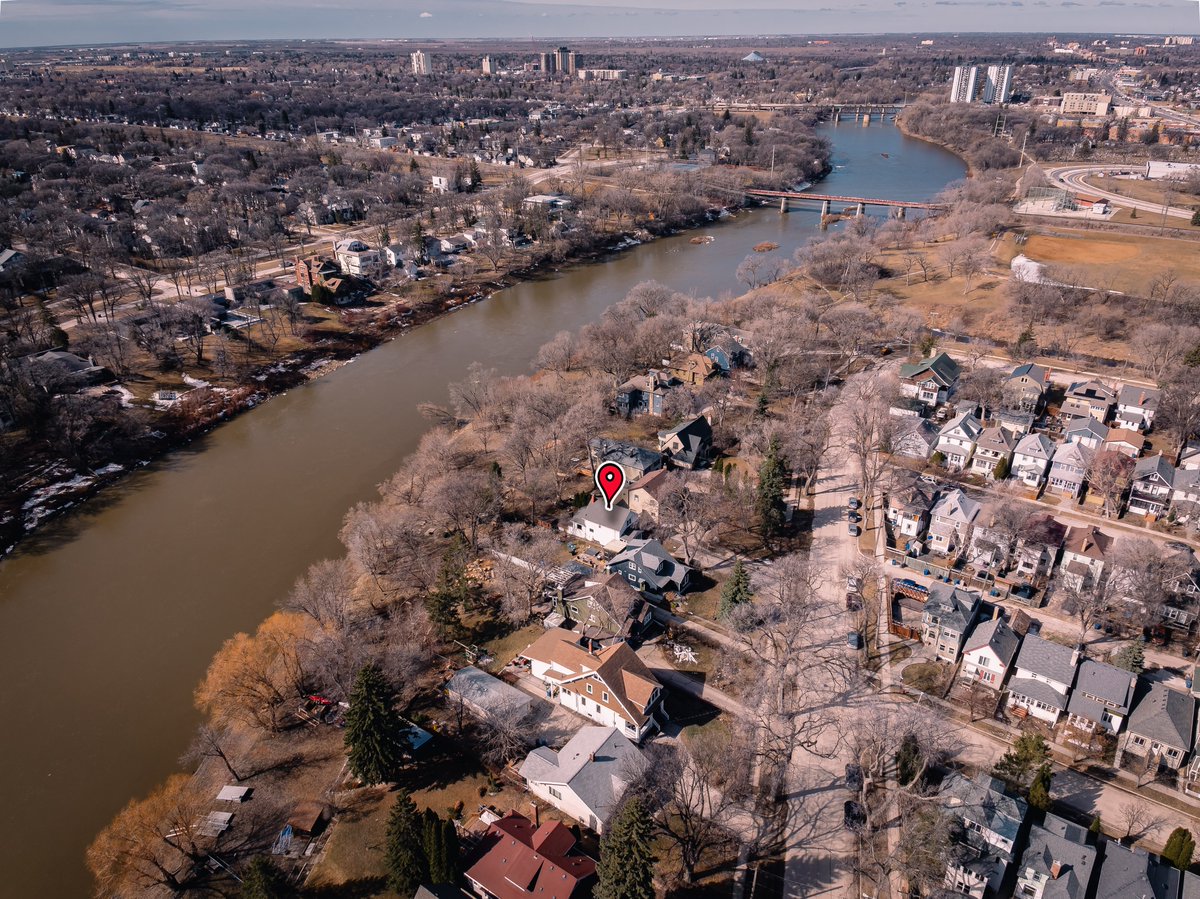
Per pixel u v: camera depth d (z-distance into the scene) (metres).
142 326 164.88
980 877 58.38
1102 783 68.12
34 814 71.75
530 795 69.62
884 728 69.69
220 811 69.25
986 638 79.06
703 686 81.06
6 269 198.38
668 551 102.38
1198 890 55.34
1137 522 104.06
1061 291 177.12
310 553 107.69
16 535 114.38
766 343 150.38
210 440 141.00
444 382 161.25
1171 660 81.38
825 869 62.28
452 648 87.56
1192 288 175.12
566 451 120.69
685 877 61.66
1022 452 112.69
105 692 85.56
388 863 61.12
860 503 112.19
